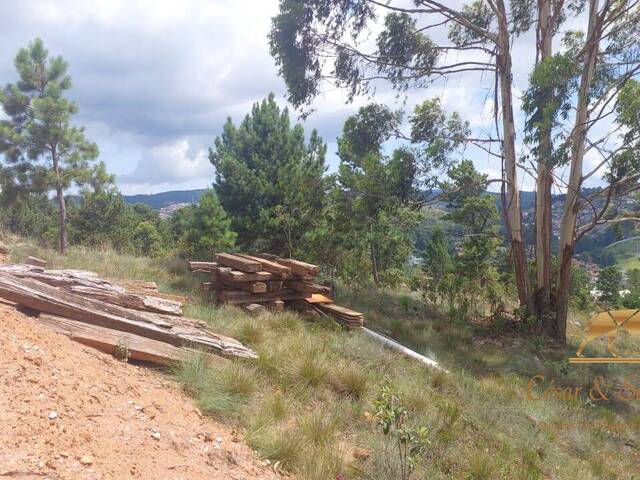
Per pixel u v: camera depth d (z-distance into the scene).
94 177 14.39
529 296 13.49
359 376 5.54
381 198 13.84
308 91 14.44
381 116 14.70
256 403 4.53
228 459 3.46
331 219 16.77
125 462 2.82
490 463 4.66
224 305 7.72
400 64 14.42
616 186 12.32
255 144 19.38
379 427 4.71
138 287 7.29
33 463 2.44
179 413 3.84
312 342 6.40
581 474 5.27
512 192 13.55
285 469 3.71
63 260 8.68
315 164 18.94
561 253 13.15
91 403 3.36
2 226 11.19
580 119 12.62
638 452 6.30
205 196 17.09
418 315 12.41
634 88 10.41
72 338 4.33
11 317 4.17
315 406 4.95
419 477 4.11
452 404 6.10
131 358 4.52
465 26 15.06
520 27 15.09
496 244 18.77
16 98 13.67
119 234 36.12
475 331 12.56
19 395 3.04
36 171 13.34
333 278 16.42
